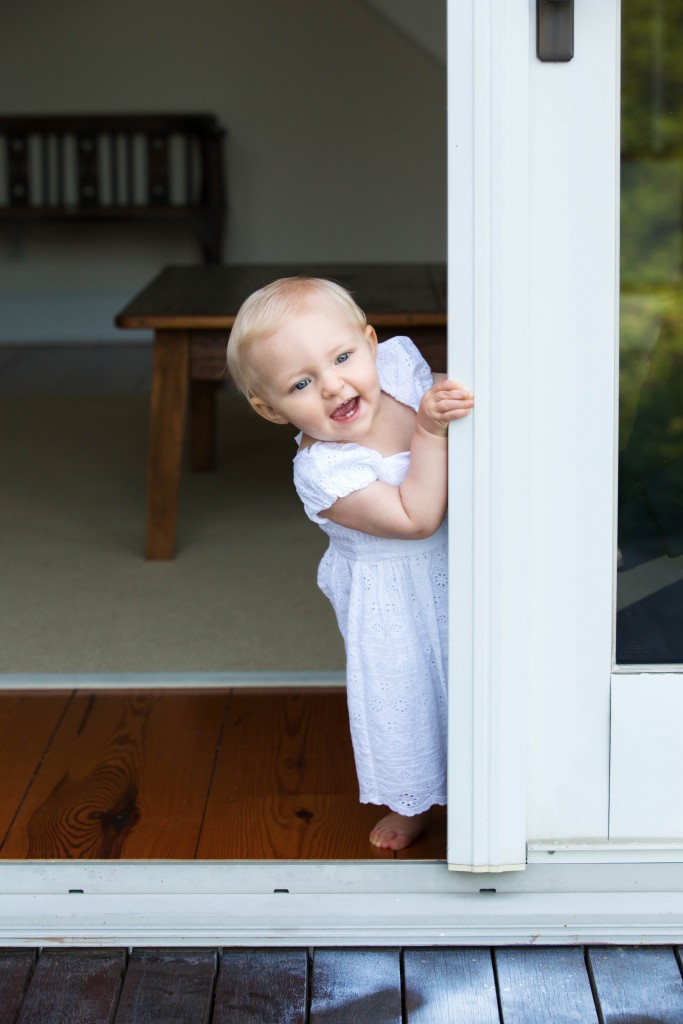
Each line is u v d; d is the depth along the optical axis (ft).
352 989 5.03
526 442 4.89
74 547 10.38
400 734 5.38
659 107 8.89
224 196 19.99
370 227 20.39
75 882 5.40
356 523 5.09
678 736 5.21
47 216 19.24
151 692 7.45
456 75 4.61
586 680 5.16
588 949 5.23
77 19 19.74
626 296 5.63
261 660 7.91
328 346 4.80
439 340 9.73
